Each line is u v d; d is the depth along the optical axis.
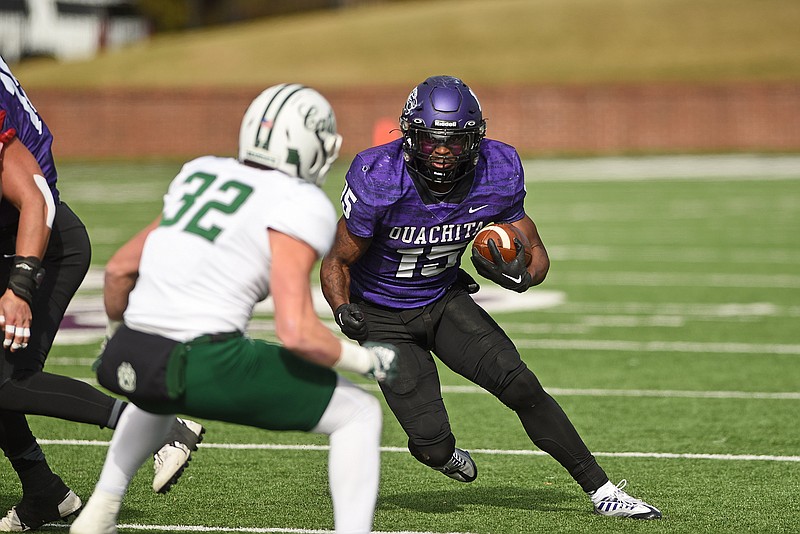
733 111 119.56
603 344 31.92
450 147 14.96
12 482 18.17
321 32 161.38
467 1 179.75
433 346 16.44
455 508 17.06
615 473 19.27
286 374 12.08
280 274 11.71
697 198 77.69
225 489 18.02
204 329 11.81
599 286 43.06
